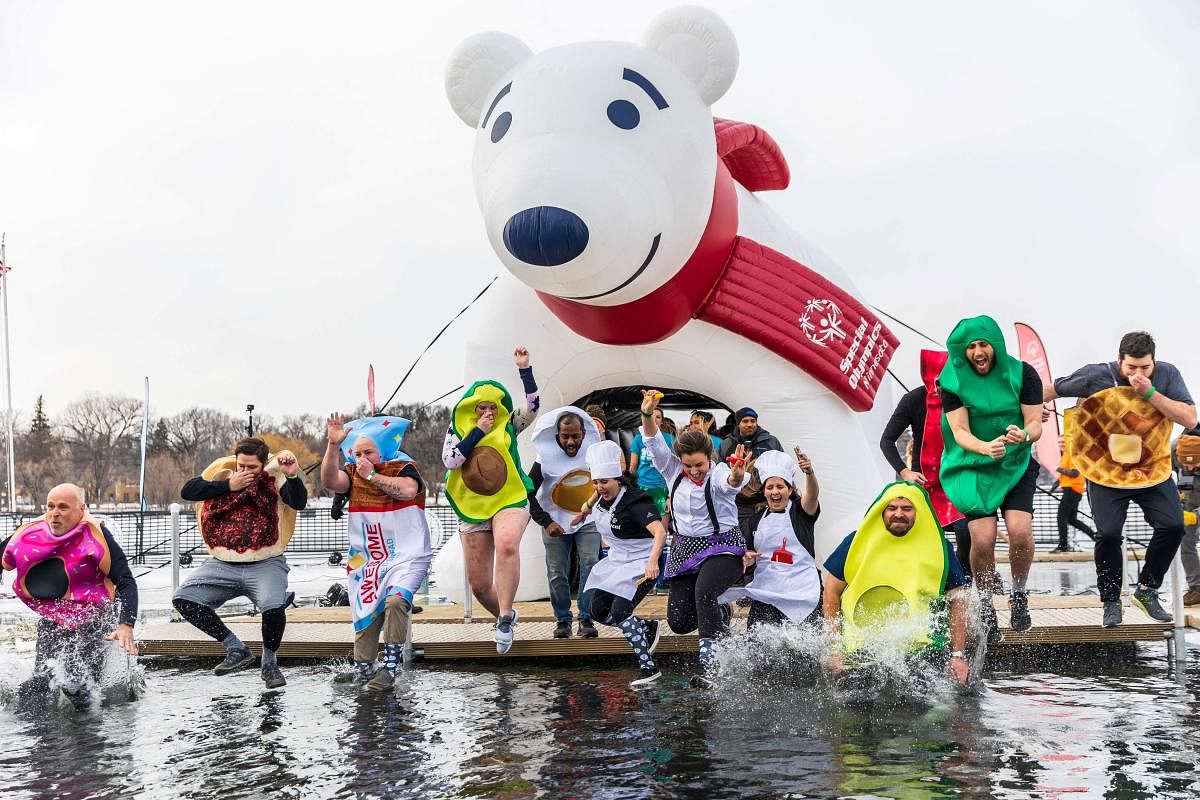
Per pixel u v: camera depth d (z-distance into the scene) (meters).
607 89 7.70
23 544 6.40
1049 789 4.13
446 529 14.99
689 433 6.59
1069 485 14.46
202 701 6.29
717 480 6.58
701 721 5.42
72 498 6.47
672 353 9.34
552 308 9.22
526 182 7.27
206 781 4.52
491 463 7.20
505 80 8.09
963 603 6.11
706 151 8.12
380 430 6.89
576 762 4.69
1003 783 4.23
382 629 6.85
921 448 7.40
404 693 6.41
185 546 22.73
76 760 4.91
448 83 8.50
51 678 6.36
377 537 6.80
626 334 8.98
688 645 7.51
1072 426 7.18
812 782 4.30
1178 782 4.20
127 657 6.51
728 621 6.93
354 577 6.83
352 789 4.36
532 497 7.67
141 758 4.93
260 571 6.99
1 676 6.84
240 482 6.91
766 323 9.21
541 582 10.14
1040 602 8.66
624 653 7.58
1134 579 11.54
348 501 7.00
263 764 4.77
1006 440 6.48
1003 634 7.18
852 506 9.41
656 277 8.30
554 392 9.71
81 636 6.44
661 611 8.84
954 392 6.69
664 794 4.20
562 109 7.57
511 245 7.32
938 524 6.14
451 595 10.13
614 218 7.33
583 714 5.67
